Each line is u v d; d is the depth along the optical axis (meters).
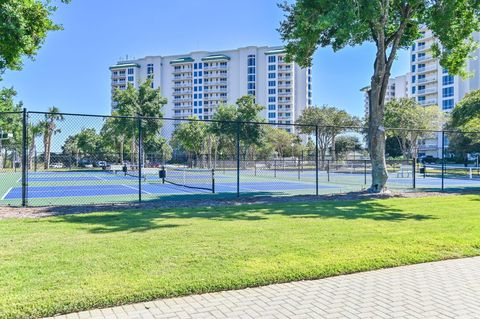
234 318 4.22
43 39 13.38
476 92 50.41
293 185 26.47
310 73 135.62
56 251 6.58
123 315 4.27
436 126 56.81
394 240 7.79
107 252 6.55
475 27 17.62
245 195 17.73
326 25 13.78
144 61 139.62
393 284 5.46
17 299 4.46
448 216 11.01
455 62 18.88
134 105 46.59
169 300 4.75
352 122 60.91
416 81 100.12
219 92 133.75
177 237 7.77
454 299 4.89
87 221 9.64
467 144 54.94
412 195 16.98
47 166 35.56
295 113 131.25
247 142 51.47
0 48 11.95
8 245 6.98
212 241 7.45
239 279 5.32
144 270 5.62
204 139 59.06
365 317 4.30
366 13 13.98
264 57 130.00
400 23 17.98
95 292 4.72
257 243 7.33
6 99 47.62
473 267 6.36
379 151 17.72
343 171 44.78
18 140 48.03
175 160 49.38
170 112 138.38
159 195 18.98
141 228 8.73
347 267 6.02
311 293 5.05
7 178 33.78
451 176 38.25
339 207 12.74
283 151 73.81
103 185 26.55
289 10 18.73
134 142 44.88
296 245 7.22
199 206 12.94
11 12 11.12
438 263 6.59
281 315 4.32
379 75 17.42
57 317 4.20
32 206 12.73
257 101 130.38
